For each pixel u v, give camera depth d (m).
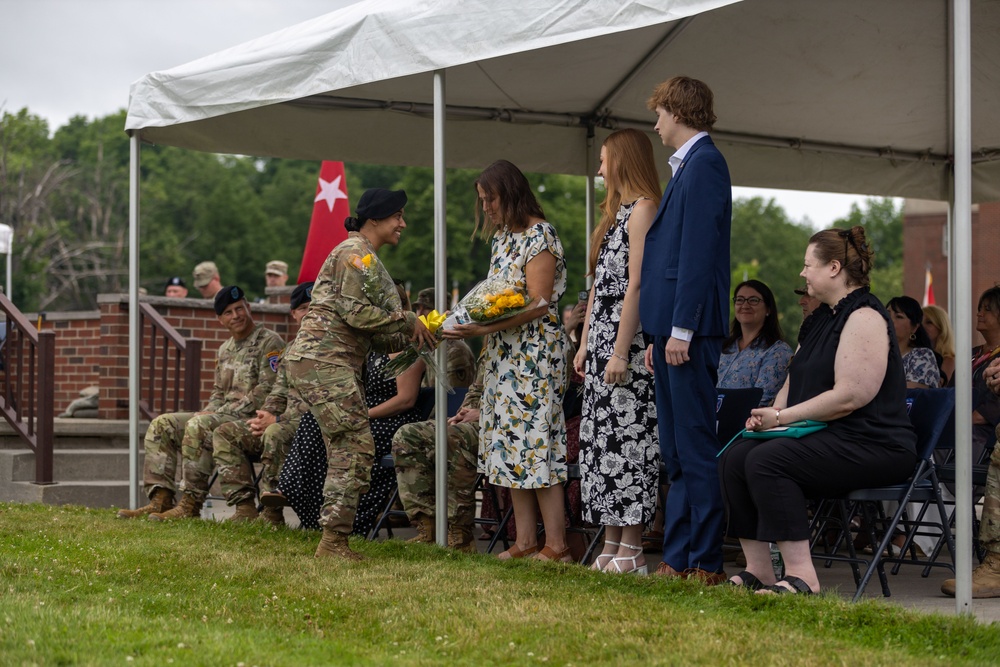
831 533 6.46
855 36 6.44
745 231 68.06
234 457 6.61
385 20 5.53
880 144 8.26
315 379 5.17
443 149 5.44
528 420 5.17
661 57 6.71
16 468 8.45
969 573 3.90
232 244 50.50
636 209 4.73
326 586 4.46
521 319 5.14
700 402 4.51
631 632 3.65
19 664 3.21
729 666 3.23
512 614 3.92
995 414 5.74
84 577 4.66
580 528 5.48
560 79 7.01
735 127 7.82
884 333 4.25
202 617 3.97
